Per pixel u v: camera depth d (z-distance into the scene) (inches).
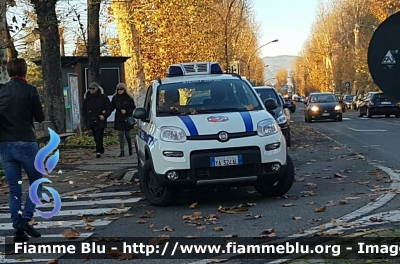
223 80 407.5
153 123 372.8
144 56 1433.3
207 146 343.6
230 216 321.1
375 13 2299.5
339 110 1402.6
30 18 671.8
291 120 1633.9
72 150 741.3
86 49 981.2
